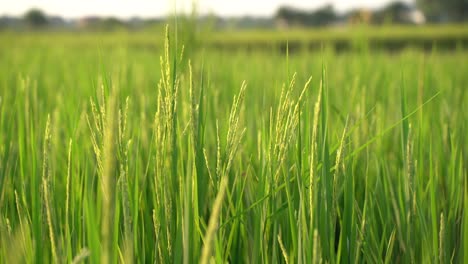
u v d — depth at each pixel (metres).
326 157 1.24
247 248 1.37
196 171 1.24
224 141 1.27
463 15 51.91
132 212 1.27
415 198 1.37
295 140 1.29
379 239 1.50
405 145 1.44
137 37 11.83
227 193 1.38
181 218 1.21
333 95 2.81
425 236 1.37
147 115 2.03
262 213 1.30
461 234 1.36
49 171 1.17
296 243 1.24
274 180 1.25
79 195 1.37
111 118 0.91
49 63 5.77
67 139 1.66
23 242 1.28
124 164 1.17
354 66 3.39
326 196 1.24
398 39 22.69
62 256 1.20
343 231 1.30
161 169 1.21
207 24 2.45
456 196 1.54
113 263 1.14
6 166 1.56
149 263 1.34
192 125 1.21
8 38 11.44
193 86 1.21
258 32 24.69
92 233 1.10
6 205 1.46
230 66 4.49
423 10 53.00
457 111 2.06
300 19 59.59
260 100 2.38
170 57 1.20
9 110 2.11
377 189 1.54
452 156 1.57
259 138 1.40
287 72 1.24
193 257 1.22
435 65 3.99
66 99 2.16
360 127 1.69
